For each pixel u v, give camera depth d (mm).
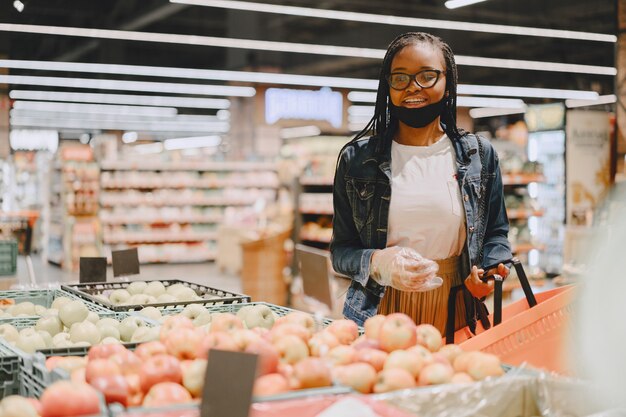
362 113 19766
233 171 15742
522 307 2516
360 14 10156
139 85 17641
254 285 9523
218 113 24844
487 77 17875
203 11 13586
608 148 12219
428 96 2502
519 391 1569
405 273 2305
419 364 1648
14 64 15016
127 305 2932
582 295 1569
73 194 14305
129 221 14758
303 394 1449
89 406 1367
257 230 11742
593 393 1491
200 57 17812
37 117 26516
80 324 2439
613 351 1460
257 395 1487
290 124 17219
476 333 2516
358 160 2650
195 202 15344
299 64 18000
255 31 15211
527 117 13562
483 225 2615
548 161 13195
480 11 13133
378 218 2584
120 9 13523
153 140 31719
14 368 1938
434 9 12953
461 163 2596
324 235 9453
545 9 12844
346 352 1723
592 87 15805
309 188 10195
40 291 3627
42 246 15898
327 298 2807
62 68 15266
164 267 15039
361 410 1377
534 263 10430
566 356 1944
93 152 14953
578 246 10180
